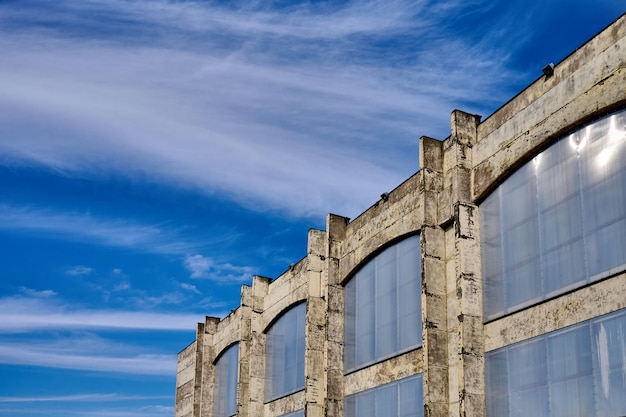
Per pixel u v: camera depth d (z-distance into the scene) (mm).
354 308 40094
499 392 28453
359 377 38094
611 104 25359
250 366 49469
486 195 31188
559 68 28062
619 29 25516
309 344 41688
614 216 24984
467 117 32844
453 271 32125
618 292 24234
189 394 64625
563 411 25469
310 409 40375
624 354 23641
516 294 28641
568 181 27094
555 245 27203
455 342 31078
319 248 44031
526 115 29422
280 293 48938
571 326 25828
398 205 37062
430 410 30266
